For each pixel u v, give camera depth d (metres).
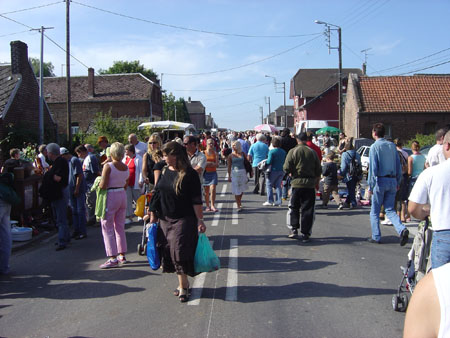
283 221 9.53
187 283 4.90
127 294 5.15
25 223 8.66
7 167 8.24
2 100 19.64
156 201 4.80
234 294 5.05
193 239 4.73
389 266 6.07
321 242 7.56
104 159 11.19
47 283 5.67
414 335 1.51
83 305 4.84
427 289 1.54
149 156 8.27
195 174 4.77
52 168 7.42
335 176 11.11
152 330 4.12
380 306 4.62
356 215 10.24
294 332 4.01
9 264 6.58
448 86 32.34
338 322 4.22
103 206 6.21
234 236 8.09
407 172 9.06
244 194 14.22
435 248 3.39
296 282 5.43
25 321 4.43
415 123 30.73
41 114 21.14
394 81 32.91
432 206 3.43
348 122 34.38
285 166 7.62
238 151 10.72
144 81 46.50
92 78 45.16
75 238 8.35
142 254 7.02
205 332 4.04
